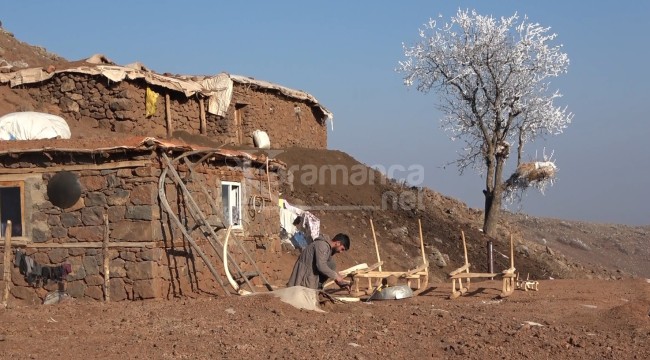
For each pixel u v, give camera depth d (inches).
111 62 1104.2
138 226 593.0
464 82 1493.6
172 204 611.8
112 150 592.1
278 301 482.3
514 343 381.4
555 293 634.2
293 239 964.0
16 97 1037.8
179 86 1131.9
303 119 1505.9
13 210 629.3
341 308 502.0
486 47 1459.2
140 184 594.9
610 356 359.3
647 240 2140.7
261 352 356.5
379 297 583.8
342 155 1445.6
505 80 1465.3
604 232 2194.9
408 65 1509.6
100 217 602.5
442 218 1459.2
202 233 635.5
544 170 1480.1
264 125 1362.0
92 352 355.9
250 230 735.7
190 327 413.4
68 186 601.3
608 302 574.6
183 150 627.2
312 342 378.0
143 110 1071.0
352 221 1218.0
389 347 371.2
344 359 343.6
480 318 460.1
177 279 607.5
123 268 593.9
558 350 368.8
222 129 1242.6
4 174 627.5
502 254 1371.8
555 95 1492.4
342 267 998.4
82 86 1043.9
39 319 433.4
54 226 614.5
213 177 677.3
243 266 709.9
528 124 1482.5
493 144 1492.4
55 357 346.9
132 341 377.7
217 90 1230.9
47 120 871.7
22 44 1557.6
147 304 495.2
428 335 401.1
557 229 2094.0
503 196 1518.2
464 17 1481.3
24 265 615.8
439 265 1181.1
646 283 696.4
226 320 437.4
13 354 351.9
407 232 1273.4
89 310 465.7
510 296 618.5
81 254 605.0
